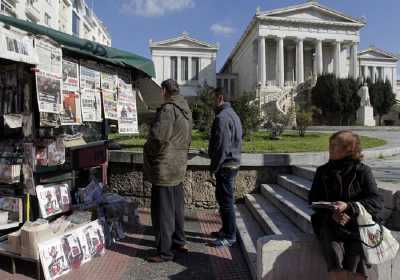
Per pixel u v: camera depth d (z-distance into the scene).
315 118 40.19
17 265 4.16
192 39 61.22
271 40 57.56
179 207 4.64
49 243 3.89
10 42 3.54
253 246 4.48
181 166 4.47
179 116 4.45
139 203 7.27
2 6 25.03
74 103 4.75
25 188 4.34
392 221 3.62
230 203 4.86
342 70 59.34
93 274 3.99
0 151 4.41
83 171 5.90
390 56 65.75
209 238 5.27
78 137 5.19
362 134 21.03
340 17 54.97
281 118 16.73
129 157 7.19
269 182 7.23
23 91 4.24
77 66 4.84
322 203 2.90
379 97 42.50
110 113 5.50
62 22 41.16
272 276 3.22
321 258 3.24
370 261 2.80
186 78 61.66
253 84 57.25
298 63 54.62
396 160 8.77
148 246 4.92
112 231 5.06
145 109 7.17
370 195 2.85
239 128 4.81
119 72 5.80
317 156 7.43
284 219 5.17
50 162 4.42
